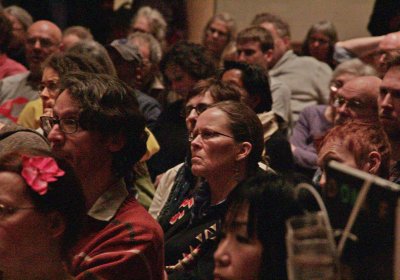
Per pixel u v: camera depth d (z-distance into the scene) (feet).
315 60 29.22
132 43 24.98
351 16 35.24
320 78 28.89
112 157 12.64
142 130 12.89
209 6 35.83
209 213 14.07
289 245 7.38
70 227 10.32
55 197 10.12
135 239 12.17
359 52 24.99
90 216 12.39
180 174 16.14
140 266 12.09
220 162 13.99
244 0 36.19
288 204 8.44
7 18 27.22
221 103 14.33
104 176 12.64
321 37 31.07
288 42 29.37
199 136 14.12
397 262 7.09
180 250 13.99
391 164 14.38
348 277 7.31
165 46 32.53
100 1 35.86
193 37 35.86
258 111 19.94
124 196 12.76
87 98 12.46
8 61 27.50
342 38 35.40
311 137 24.11
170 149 21.15
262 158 15.69
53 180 10.05
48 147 13.60
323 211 7.39
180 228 14.71
